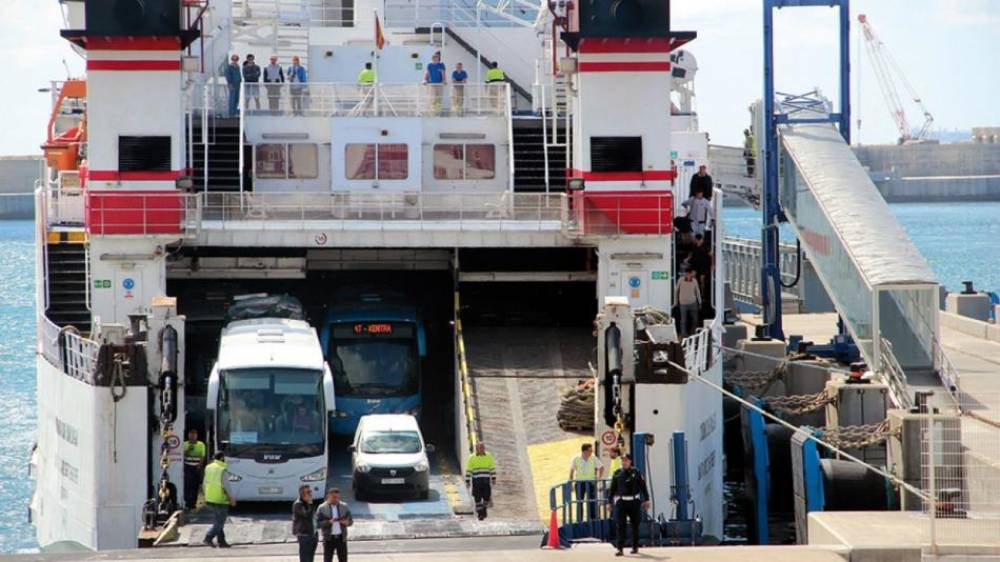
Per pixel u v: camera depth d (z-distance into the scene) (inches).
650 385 6146.7
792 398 7352.4
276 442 6284.5
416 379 7509.8
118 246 7130.9
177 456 6171.3
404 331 7524.6
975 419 5930.1
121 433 6048.2
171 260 7701.8
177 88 7135.8
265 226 7239.2
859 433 6678.2
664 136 7283.5
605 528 5433.1
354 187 7859.3
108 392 6028.5
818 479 6279.5
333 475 6963.6
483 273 7711.6
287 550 5211.6
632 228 7283.5
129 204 7116.1
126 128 7126.0
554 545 5007.4
